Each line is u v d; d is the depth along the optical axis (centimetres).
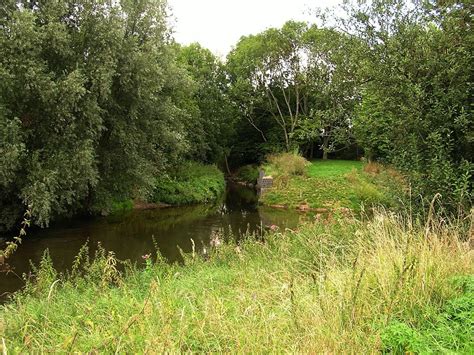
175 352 341
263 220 1861
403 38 780
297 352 327
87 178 1484
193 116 3138
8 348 385
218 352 362
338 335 350
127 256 1165
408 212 725
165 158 2081
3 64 1309
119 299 543
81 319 479
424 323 371
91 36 1552
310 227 881
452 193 661
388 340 327
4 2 1381
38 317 511
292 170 2647
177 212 2133
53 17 1424
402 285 405
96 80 1460
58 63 1516
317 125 3284
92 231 1570
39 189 1334
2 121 1262
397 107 778
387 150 831
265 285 563
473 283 416
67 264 1080
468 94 715
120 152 1791
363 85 917
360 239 563
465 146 729
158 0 1791
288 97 4041
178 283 632
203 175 2942
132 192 1975
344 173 2573
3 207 1498
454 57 709
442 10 766
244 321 405
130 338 371
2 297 802
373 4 826
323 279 474
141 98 1741
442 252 485
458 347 325
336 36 944
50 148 1441
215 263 822
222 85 4228
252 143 4378
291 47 3725
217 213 2103
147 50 1738
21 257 1162
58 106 1360
